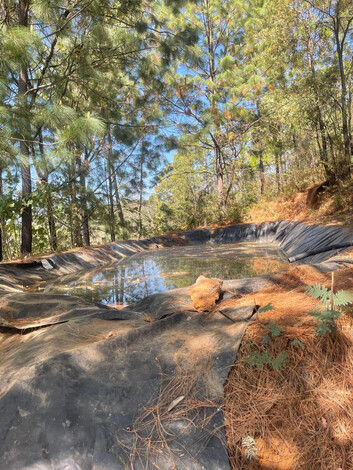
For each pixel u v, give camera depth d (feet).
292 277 11.08
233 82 46.80
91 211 36.29
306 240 26.55
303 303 8.00
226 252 30.96
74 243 38.17
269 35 34.09
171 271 22.22
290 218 38.06
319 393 5.32
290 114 35.58
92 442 4.72
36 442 4.72
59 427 4.89
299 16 32.60
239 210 47.26
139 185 47.50
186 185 59.98
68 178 31.96
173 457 4.53
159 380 5.71
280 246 33.22
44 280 22.40
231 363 5.82
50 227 31.71
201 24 50.75
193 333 7.18
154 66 34.71
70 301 11.89
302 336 6.18
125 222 43.65
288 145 46.29
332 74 30.83
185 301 10.32
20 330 9.48
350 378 5.48
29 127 18.60
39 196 27.53
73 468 4.42
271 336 6.31
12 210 26.94
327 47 33.71
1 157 16.88
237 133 50.06
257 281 11.69
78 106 35.76
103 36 26.50
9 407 5.24
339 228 23.12
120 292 17.12
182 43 32.07
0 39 16.67
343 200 28.76
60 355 6.22
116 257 32.19
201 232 43.34
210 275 19.83
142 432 4.86
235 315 7.68
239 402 5.25
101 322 9.04
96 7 25.64
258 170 53.42
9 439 4.79
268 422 5.02
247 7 49.49
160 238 41.52
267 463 4.61
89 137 18.71
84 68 26.08
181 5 31.22
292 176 44.50
